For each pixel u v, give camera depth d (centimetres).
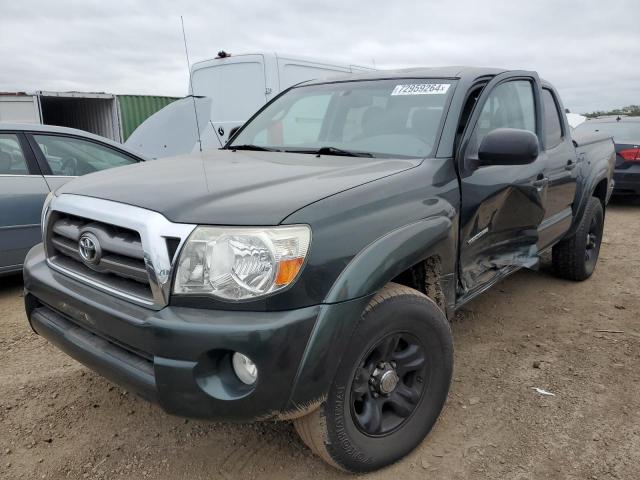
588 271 497
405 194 236
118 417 278
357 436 219
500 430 266
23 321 403
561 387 307
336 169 250
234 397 187
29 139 463
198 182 228
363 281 200
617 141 974
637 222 838
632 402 292
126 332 198
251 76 767
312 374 189
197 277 188
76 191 239
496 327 394
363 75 362
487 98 314
